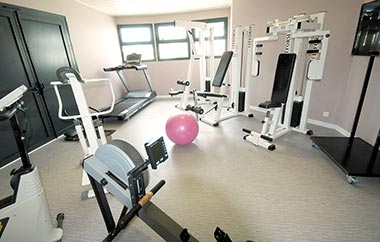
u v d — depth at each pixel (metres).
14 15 2.93
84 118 1.88
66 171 2.46
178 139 2.86
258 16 4.08
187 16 5.93
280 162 2.42
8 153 2.79
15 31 2.94
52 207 1.85
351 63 3.04
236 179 2.14
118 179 1.25
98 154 1.28
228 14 5.72
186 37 6.16
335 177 2.10
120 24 6.11
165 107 5.39
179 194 1.94
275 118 2.91
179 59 6.33
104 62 5.42
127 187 1.21
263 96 4.47
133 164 1.18
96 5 4.71
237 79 4.13
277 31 2.82
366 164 2.07
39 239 1.32
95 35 5.04
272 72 4.16
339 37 3.09
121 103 5.14
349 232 1.48
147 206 1.22
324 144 2.54
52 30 3.62
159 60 6.41
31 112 3.19
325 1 3.14
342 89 3.21
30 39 3.18
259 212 1.70
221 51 6.16
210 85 4.89
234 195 1.90
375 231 1.48
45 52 3.46
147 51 6.40
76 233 1.57
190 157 2.62
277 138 3.08
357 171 1.96
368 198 1.80
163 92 6.71
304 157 2.51
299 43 2.84
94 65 4.96
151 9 5.31
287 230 1.52
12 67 2.91
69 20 4.11
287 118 3.22
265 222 1.60
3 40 2.79
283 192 1.91
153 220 1.16
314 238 1.44
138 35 6.27
